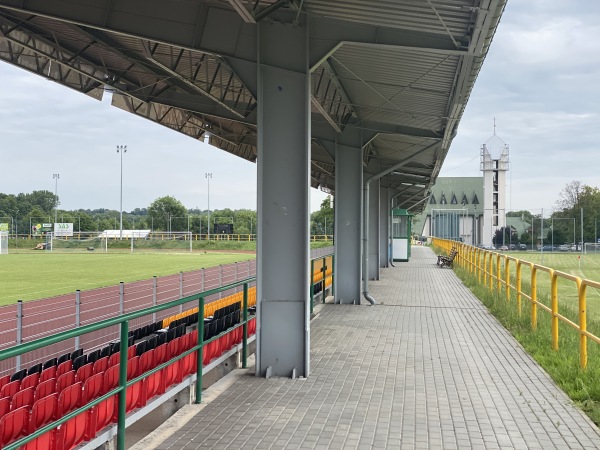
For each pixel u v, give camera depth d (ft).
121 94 43.86
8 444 13.38
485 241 322.55
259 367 26.37
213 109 42.01
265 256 26.53
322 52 25.93
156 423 22.12
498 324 40.88
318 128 49.01
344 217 50.47
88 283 90.89
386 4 22.24
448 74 31.37
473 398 23.09
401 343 34.09
